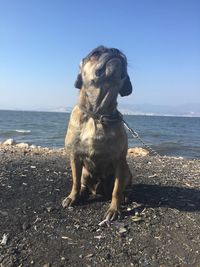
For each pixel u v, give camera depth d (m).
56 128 8.06
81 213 1.04
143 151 2.29
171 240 0.93
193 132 8.44
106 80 0.94
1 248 0.88
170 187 1.30
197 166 1.79
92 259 0.85
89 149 1.00
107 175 1.08
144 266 0.84
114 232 0.95
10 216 1.00
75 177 1.07
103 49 0.95
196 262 0.86
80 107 1.00
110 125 0.98
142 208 1.08
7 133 5.91
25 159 1.63
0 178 1.26
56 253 0.87
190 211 1.08
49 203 1.08
